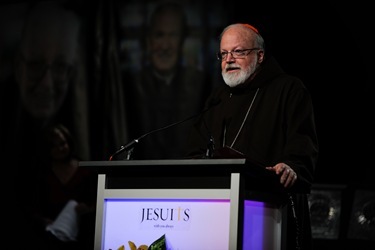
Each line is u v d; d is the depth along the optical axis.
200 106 11.08
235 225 4.25
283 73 6.03
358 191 9.23
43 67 11.95
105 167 4.66
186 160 4.36
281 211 5.09
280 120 5.65
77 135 11.62
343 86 10.16
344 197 9.23
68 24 11.94
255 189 4.70
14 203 11.30
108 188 4.77
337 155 10.06
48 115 11.80
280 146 5.59
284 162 5.13
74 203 10.84
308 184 5.13
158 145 11.13
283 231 5.11
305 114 5.55
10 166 11.61
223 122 5.92
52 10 12.03
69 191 10.98
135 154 11.17
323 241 9.16
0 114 11.97
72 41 11.90
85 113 11.67
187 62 11.20
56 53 11.94
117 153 5.16
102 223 4.70
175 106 11.17
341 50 10.20
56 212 10.95
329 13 10.27
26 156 11.62
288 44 10.37
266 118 5.68
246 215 4.49
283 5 10.47
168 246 4.48
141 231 4.59
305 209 5.66
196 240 4.40
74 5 11.96
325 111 10.16
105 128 11.52
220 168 4.33
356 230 9.11
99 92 11.64
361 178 9.95
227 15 10.97
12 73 12.04
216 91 6.27
